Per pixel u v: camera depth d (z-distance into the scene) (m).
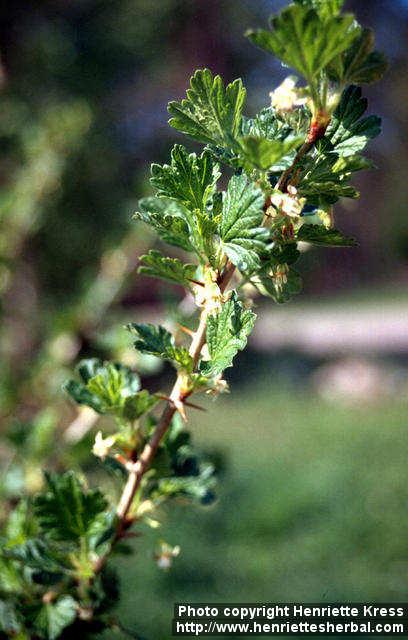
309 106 0.32
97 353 0.77
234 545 1.46
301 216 0.35
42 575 0.39
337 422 2.48
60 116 1.02
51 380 0.74
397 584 1.28
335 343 4.00
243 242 0.31
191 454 0.42
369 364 3.45
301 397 2.93
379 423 2.43
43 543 0.38
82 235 1.90
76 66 2.36
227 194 0.32
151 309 2.38
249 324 0.32
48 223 1.63
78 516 0.36
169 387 2.54
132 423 0.37
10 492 0.55
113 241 0.85
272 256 0.33
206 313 0.34
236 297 0.32
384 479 1.80
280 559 1.39
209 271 0.33
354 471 1.86
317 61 0.29
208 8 3.48
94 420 0.56
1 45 2.22
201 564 1.34
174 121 0.33
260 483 1.78
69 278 1.87
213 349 0.32
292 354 3.71
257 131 0.33
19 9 2.33
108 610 0.40
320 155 0.32
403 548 1.42
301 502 1.63
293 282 0.34
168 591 1.24
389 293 5.96
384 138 5.33
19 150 1.40
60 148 1.00
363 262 6.04
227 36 3.64
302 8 0.28
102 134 2.28
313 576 1.33
